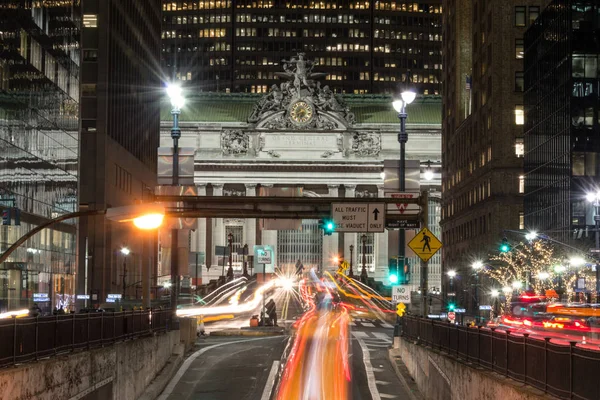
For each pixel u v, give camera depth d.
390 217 42.78
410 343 41.06
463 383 27.78
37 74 84.25
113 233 123.88
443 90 152.00
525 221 110.44
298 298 139.88
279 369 43.66
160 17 166.12
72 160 97.25
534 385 21.61
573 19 95.50
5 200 73.62
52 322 26.73
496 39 113.56
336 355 49.50
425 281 42.66
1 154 73.38
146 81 152.62
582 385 18.42
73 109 98.00
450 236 142.62
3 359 22.77
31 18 82.44
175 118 52.75
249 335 65.94
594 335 51.81
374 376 41.75
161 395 37.53
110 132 123.38
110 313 33.56
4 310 73.31
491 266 109.19
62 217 26.48
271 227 49.19
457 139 138.00
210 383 40.00
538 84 105.94
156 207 26.06
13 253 75.94
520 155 112.44
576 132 94.62
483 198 117.94
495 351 25.33
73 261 97.00
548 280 97.75
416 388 37.72
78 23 100.81
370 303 135.50
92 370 29.22
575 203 93.75
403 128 50.22
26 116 80.44
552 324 56.03
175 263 50.91
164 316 46.16
